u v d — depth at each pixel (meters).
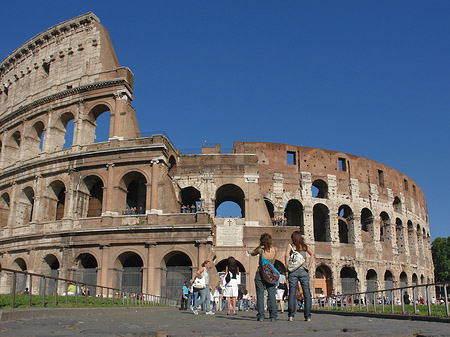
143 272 53.59
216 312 35.22
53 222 59.59
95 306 29.19
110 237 55.38
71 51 68.12
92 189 62.56
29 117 68.88
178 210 59.06
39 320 17.95
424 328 14.44
